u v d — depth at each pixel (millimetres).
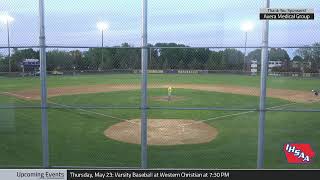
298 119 15023
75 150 10180
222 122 14141
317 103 20312
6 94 23375
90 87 28250
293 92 25047
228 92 25672
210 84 30750
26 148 10336
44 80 7371
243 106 19125
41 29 7277
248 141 11250
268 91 25500
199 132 12359
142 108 7293
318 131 12727
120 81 30297
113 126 13367
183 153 9883
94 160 9250
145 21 7137
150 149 10227
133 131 12453
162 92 25531
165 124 13586
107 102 20562
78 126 13406
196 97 22906
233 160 9297
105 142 11031
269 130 12891
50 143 10914
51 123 13969
